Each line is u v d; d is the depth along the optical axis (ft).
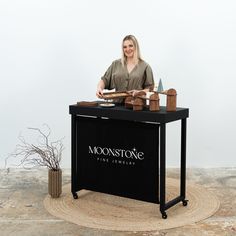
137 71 14.40
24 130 18.03
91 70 17.76
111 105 13.30
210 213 12.57
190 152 18.15
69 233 11.19
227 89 17.76
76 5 17.46
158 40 17.54
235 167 18.16
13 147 18.07
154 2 17.39
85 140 13.62
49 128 18.04
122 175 12.99
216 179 16.21
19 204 13.38
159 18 17.46
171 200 13.37
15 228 11.48
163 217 12.20
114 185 13.21
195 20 17.40
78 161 13.89
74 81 17.83
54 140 18.10
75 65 17.76
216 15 17.37
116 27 17.56
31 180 16.14
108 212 12.73
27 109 17.93
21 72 17.72
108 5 17.48
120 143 12.88
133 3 17.46
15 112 17.93
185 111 12.76
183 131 13.04
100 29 17.58
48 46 17.62
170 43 17.54
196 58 17.60
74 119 13.69
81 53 17.69
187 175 16.80
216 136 18.06
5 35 17.52
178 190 14.90
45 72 17.76
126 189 12.97
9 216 12.36
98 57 17.70
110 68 14.87
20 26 17.48
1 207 13.09
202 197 14.05
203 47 17.52
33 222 11.93
